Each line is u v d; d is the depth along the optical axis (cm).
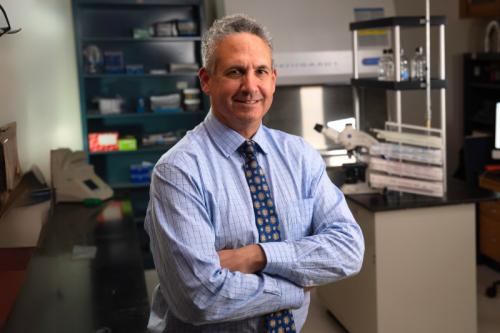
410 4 596
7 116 357
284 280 151
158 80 551
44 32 464
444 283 332
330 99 530
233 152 155
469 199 326
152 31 527
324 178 171
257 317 152
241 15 155
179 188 146
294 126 524
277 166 162
